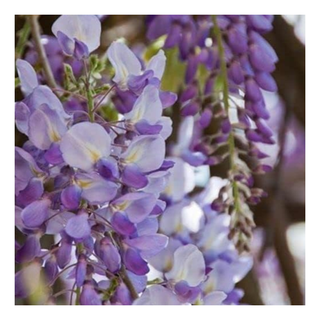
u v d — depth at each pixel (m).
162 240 1.12
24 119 1.17
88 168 1.12
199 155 1.59
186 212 1.56
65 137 1.11
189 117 1.67
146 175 1.15
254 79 1.52
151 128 1.17
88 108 1.18
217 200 1.45
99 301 1.11
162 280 1.28
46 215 1.12
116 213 1.11
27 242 1.14
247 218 1.43
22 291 1.13
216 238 1.56
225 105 1.51
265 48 1.52
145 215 1.13
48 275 1.13
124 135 1.18
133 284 1.20
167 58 1.72
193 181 1.59
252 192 1.45
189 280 1.28
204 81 1.64
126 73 1.25
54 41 1.50
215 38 1.55
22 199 1.12
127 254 1.11
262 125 1.50
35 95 1.16
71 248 1.13
